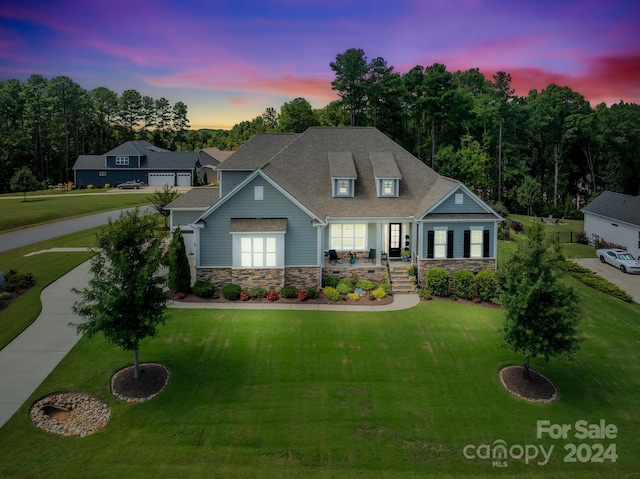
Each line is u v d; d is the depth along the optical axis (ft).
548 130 241.96
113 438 48.01
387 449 48.93
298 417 52.65
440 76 207.72
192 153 269.85
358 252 98.02
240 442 48.70
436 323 75.51
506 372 63.36
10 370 57.16
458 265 92.27
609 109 257.75
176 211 110.52
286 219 86.43
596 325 81.56
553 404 57.88
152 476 43.86
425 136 238.27
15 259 101.30
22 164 284.82
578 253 147.13
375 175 98.37
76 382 55.62
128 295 53.83
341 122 266.36
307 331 70.85
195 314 74.95
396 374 61.26
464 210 93.04
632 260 126.72
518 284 58.95
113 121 380.17
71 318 71.20
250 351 64.64
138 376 56.95
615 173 242.78
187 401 54.19
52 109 308.81
